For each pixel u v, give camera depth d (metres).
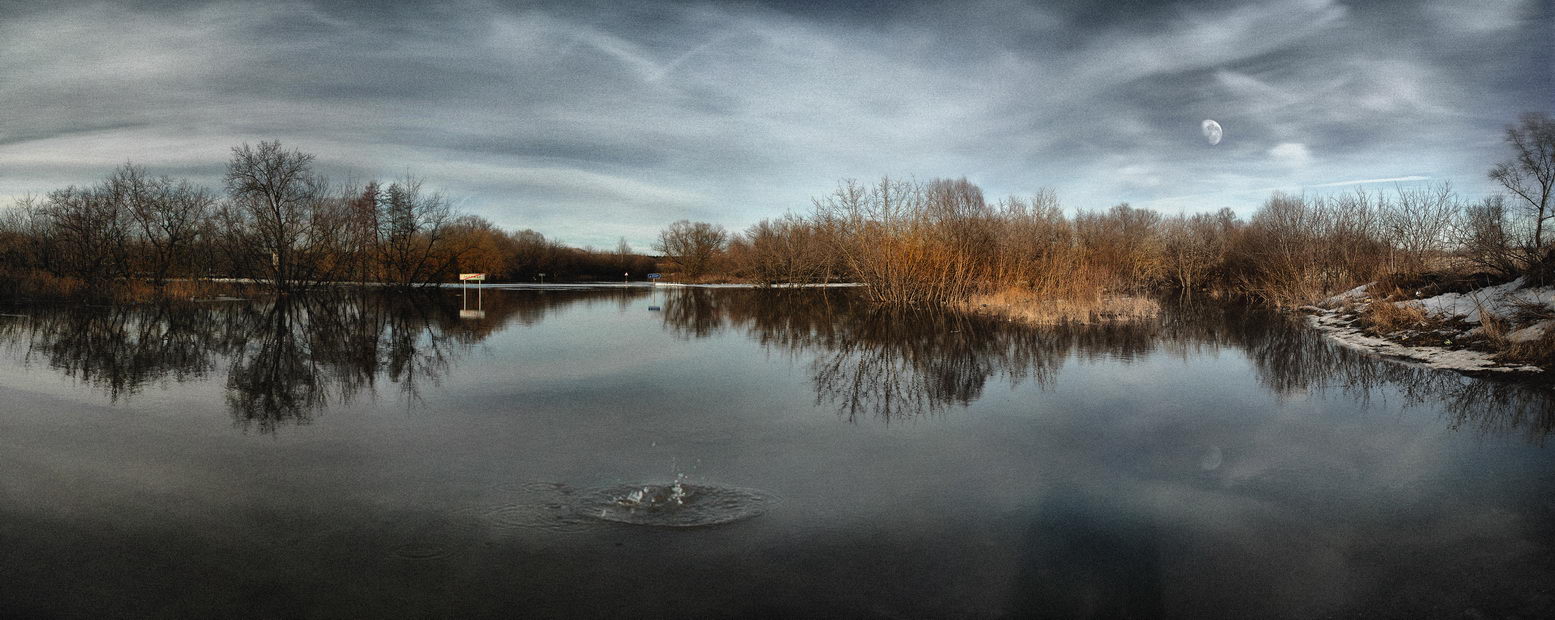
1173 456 8.26
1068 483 7.23
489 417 9.95
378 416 9.98
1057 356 16.70
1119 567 5.32
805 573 5.15
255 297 39.84
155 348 17.28
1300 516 6.39
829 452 8.27
